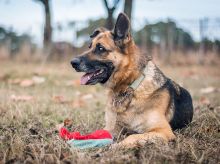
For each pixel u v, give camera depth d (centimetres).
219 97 306
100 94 322
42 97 281
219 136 180
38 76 410
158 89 179
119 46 182
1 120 197
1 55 698
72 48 684
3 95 287
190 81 423
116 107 179
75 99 287
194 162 143
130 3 455
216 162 143
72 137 168
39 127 191
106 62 182
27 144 159
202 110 227
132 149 154
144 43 689
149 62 184
